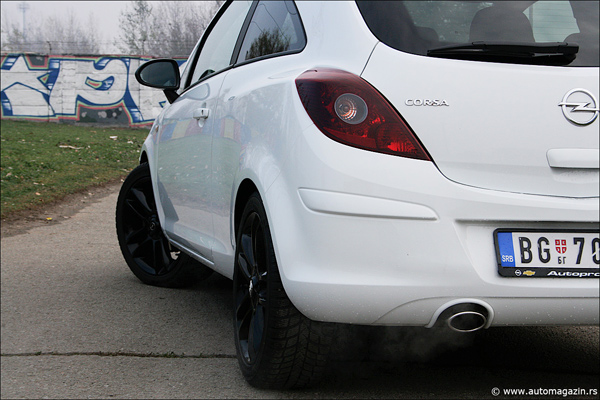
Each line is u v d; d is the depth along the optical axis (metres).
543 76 2.12
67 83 27.31
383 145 2.05
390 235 2.02
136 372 2.76
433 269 2.02
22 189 8.98
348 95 2.10
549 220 2.05
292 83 2.28
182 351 3.00
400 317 2.08
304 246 2.11
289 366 2.34
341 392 2.47
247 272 2.57
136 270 4.27
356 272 2.04
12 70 27.20
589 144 2.10
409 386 2.53
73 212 7.70
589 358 2.86
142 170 4.22
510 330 3.26
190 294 4.00
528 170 2.08
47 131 21.48
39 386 2.63
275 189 2.24
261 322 2.45
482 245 2.06
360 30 2.24
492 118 2.08
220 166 2.89
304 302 2.12
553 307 2.07
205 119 3.18
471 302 2.04
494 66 2.12
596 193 2.10
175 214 3.67
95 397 2.51
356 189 2.03
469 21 2.24
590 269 2.08
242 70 2.92
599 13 2.31
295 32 2.59
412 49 2.15
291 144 2.19
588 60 2.18
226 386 2.56
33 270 4.71
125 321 3.46
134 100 27.55
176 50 30.20
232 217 2.75
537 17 2.28
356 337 3.09
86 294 4.02
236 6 3.52
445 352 2.91
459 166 2.06
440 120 2.07
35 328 3.38
